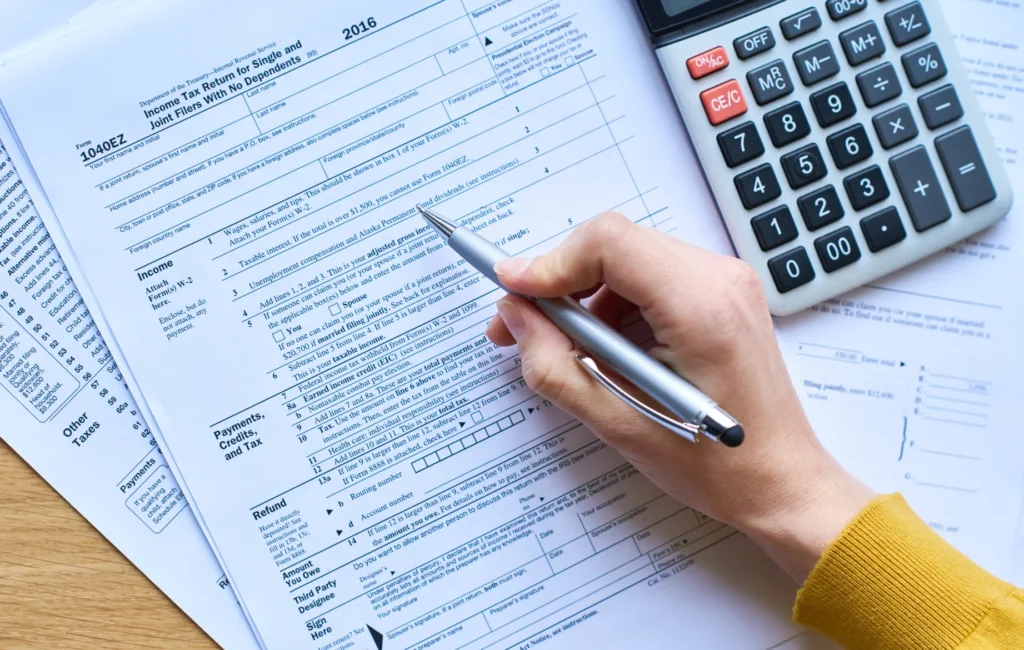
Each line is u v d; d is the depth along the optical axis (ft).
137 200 1.47
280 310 1.48
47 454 1.49
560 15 1.50
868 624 1.27
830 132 1.44
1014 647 1.19
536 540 1.49
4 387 1.49
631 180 1.50
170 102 1.47
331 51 1.48
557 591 1.48
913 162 1.45
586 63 1.50
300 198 1.48
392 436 1.48
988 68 1.54
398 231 1.49
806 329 1.51
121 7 1.46
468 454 1.49
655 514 1.49
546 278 1.28
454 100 1.49
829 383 1.52
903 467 1.51
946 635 1.23
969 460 1.51
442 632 1.48
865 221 1.44
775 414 1.33
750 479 1.33
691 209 1.50
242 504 1.47
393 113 1.49
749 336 1.30
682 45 1.43
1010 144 1.54
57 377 1.50
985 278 1.52
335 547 1.48
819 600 1.31
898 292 1.52
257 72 1.48
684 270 1.26
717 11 1.44
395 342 1.48
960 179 1.45
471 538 1.48
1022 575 1.49
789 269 1.44
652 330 1.43
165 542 1.50
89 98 1.46
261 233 1.48
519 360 1.48
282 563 1.47
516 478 1.48
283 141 1.48
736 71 1.44
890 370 1.51
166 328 1.47
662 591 1.48
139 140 1.47
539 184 1.49
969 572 1.27
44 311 1.49
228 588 1.50
